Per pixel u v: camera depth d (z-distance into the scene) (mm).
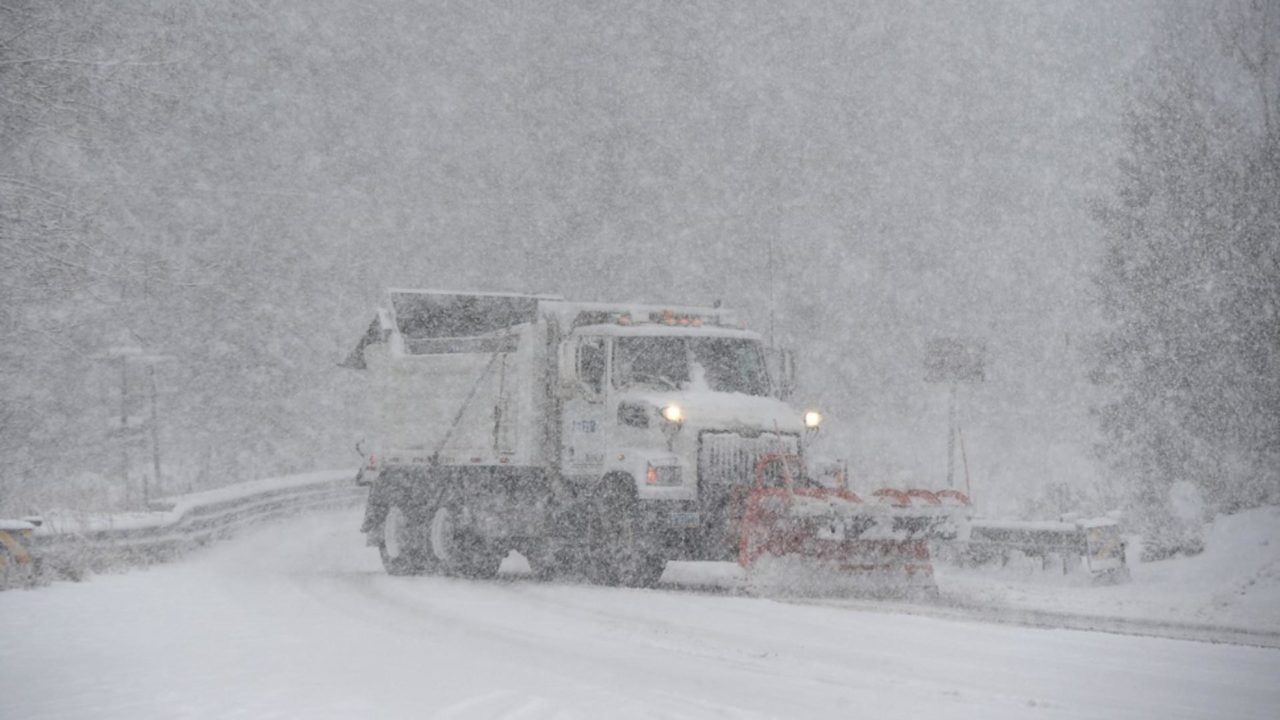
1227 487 44562
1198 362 44906
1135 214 47375
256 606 34656
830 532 36750
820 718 19141
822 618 31625
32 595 36844
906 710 19859
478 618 32562
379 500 52438
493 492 46906
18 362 61594
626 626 30594
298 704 19797
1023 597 37094
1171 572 40438
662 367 43000
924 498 38281
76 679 22562
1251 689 21875
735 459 40750
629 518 41156
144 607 33844
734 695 21125
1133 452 46625
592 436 43000
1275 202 44562
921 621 30922
